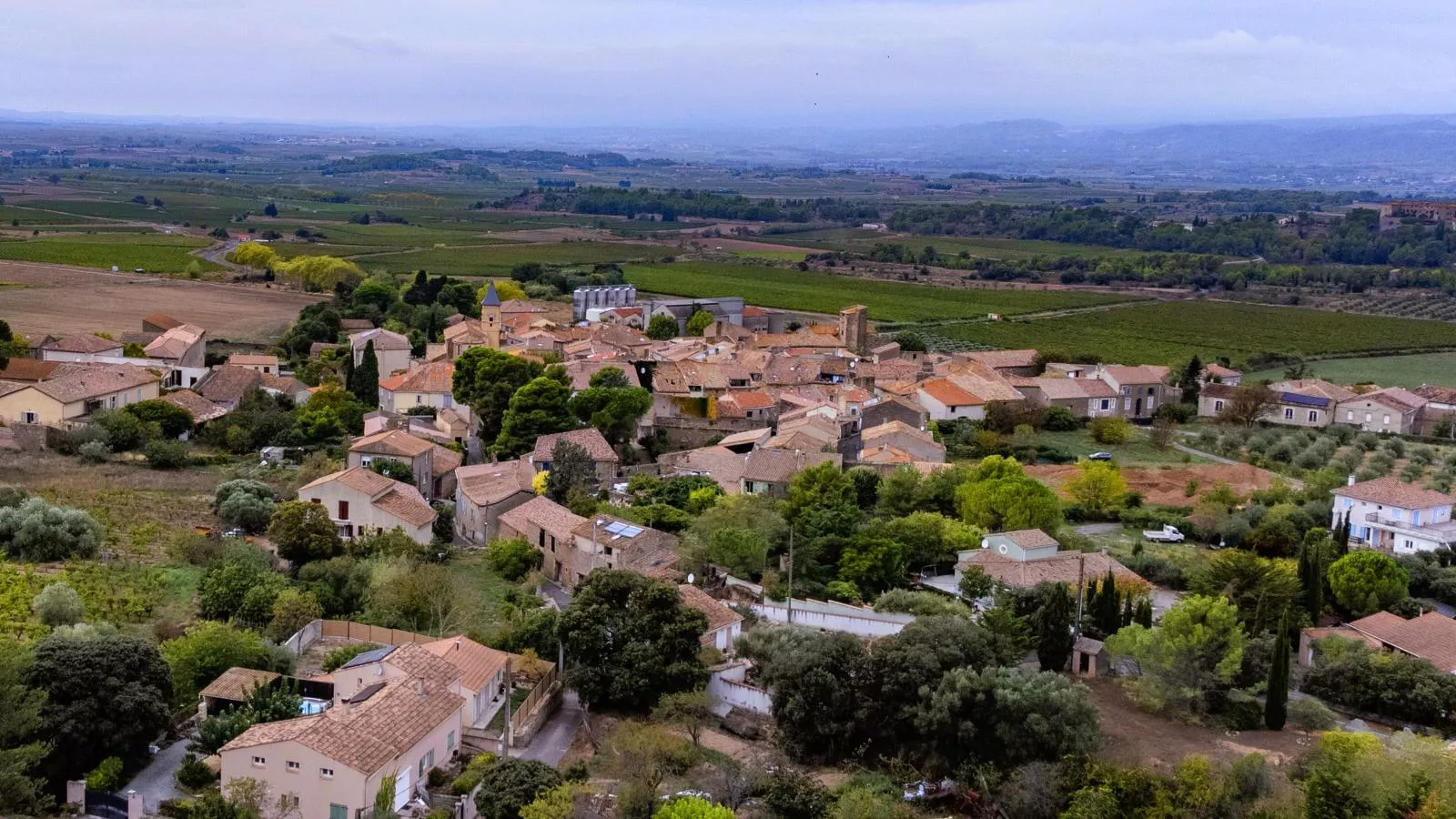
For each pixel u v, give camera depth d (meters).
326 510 142.75
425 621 120.19
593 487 166.12
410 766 88.31
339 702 94.12
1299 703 110.94
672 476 176.00
